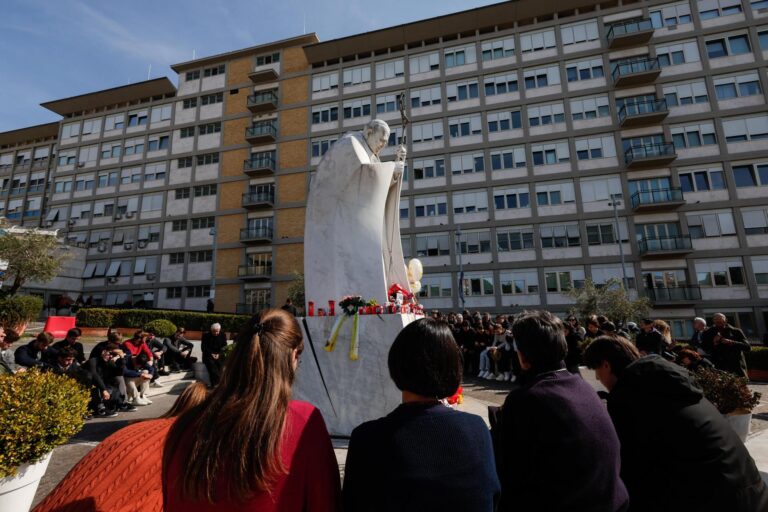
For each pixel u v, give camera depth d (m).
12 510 2.69
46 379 2.98
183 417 1.27
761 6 27.08
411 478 1.18
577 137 28.86
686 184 26.56
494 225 29.30
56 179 40.97
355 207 5.76
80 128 41.44
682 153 26.89
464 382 10.20
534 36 30.97
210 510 1.06
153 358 9.16
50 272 23.77
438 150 31.27
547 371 1.84
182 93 38.88
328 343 5.08
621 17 29.36
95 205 38.94
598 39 29.56
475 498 1.20
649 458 1.79
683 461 1.71
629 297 25.25
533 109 30.03
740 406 4.07
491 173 30.02
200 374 8.83
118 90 39.84
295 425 1.25
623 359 2.18
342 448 4.49
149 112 39.38
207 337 8.93
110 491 1.85
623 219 27.14
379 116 33.09
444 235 30.17
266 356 1.25
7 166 49.66
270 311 1.42
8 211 47.81
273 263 32.81
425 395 1.39
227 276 33.72
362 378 4.90
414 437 1.26
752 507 1.65
